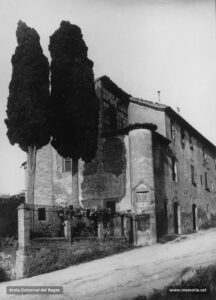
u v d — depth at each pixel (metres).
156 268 14.12
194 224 29.77
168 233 23.61
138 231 20.30
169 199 24.61
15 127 17.53
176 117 27.69
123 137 22.53
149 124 21.69
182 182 27.69
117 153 22.58
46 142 17.78
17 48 17.94
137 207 21.03
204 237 21.58
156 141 23.75
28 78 17.48
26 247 14.04
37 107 17.55
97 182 22.77
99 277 13.23
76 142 19.36
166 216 23.77
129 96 26.06
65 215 16.00
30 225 15.59
